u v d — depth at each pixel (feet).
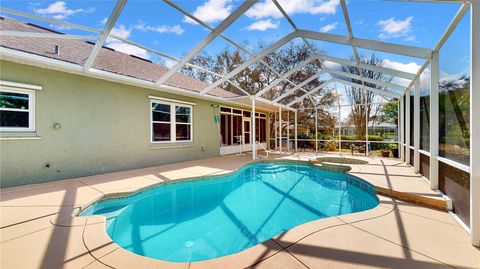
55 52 21.29
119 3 13.84
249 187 22.70
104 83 22.84
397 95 31.94
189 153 33.01
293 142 55.42
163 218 14.87
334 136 50.55
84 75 20.92
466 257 7.77
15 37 19.99
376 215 11.78
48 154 19.01
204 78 67.46
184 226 13.62
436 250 8.21
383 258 7.70
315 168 30.48
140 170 24.89
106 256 7.86
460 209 11.23
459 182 11.41
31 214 11.78
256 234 12.67
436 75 15.07
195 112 34.17
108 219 14.38
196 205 17.49
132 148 25.49
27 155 17.90
